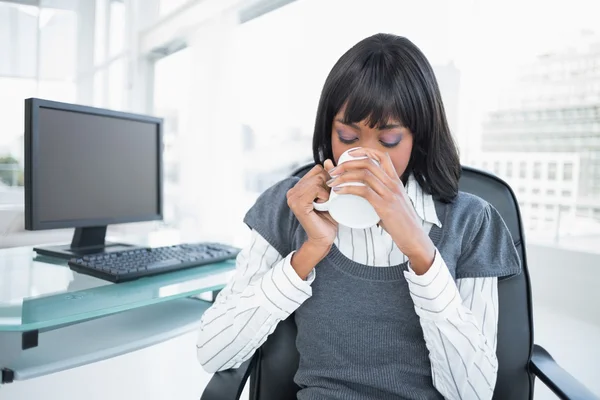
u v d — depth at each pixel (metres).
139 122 1.38
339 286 0.72
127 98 2.77
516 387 0.78
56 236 2.05
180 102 2.62
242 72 2.21
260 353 0.84
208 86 2.34
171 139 2.69
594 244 1.22
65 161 1.17
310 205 0.64
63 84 2.46
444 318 0.64
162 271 1.06
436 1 1.45
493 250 0.75
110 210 1.30
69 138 1.17
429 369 0.71
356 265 0.72
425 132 0.70
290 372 0.82
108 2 2.64
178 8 2.54
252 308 0.68
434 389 0.71
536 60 1.30
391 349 0.71
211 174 2.33
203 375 1.75
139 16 2.78
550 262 1.29
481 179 0.87
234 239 2.17
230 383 0.72
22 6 2.29
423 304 0.64
